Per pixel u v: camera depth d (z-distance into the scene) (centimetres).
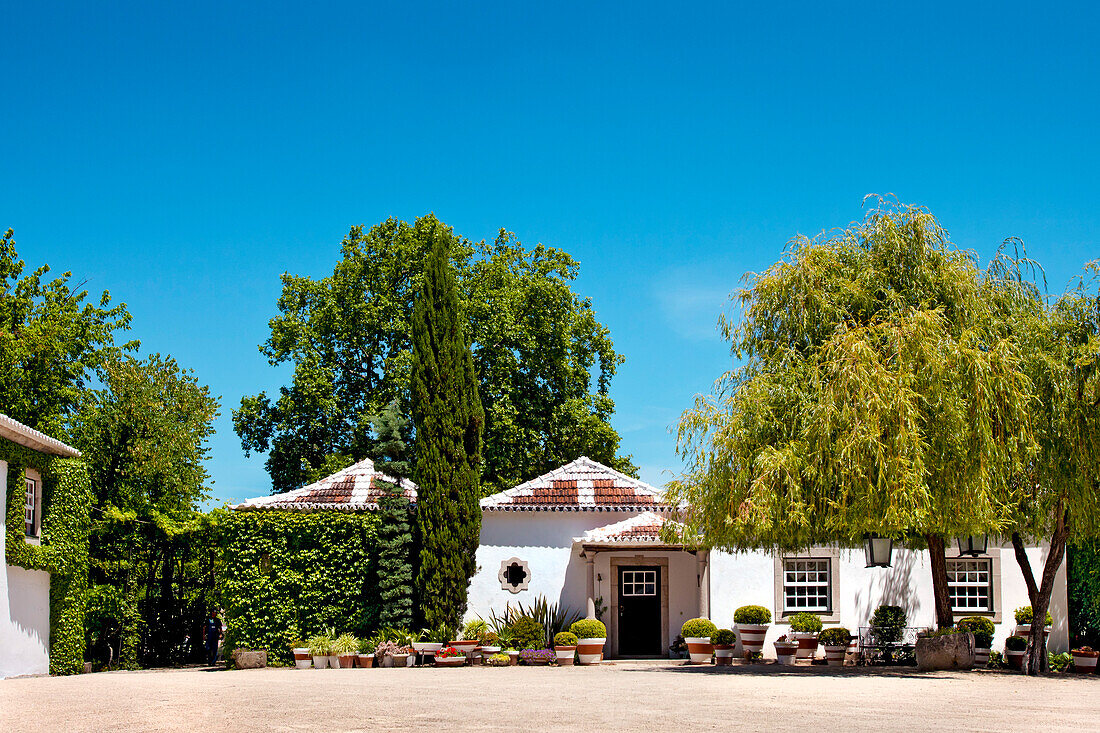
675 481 1836
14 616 2067
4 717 1034
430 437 2327
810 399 1684
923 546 2139
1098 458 1691
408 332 3359
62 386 3225
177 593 2889
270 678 1750
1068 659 2198
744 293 1875
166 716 1030
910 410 1550
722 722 998
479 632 2259
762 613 2305
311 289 3525
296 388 3403
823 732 920
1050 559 1892
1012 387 1641
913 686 1476
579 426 3472
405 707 1133
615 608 2425
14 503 2083
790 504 1617
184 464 3391
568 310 3578
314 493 2403
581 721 1001
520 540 2445
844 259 1850
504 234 3709
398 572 2270
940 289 1767
